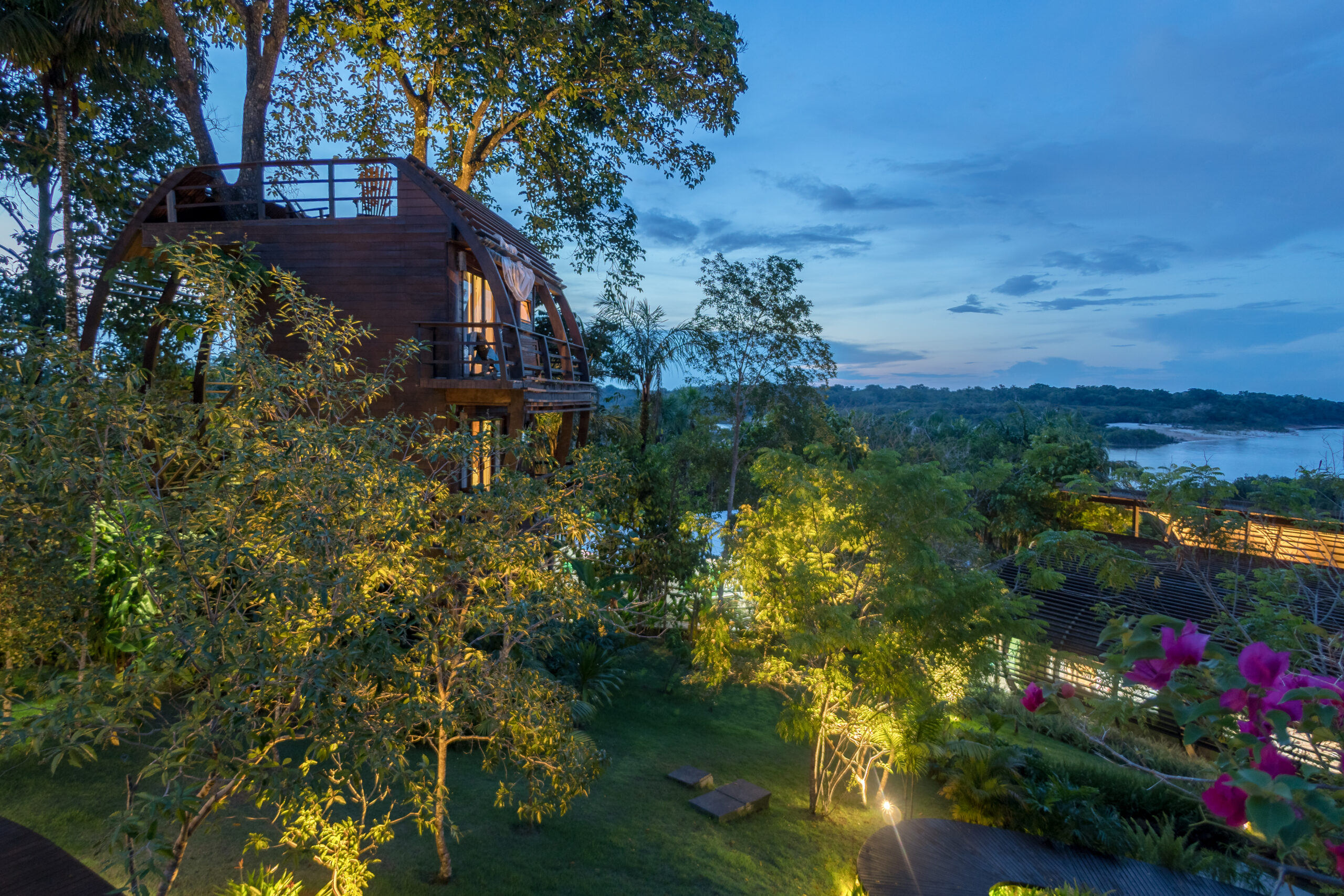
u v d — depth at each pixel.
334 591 5.42
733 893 9.07
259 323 13.55
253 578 4.96
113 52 17.23
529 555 7.05
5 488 6.20
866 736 11.73
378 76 22.55
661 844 9.95
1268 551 9.46
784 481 11.80
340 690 5.44
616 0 19.61
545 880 8.55
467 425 7.99
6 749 5.17
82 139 20.05
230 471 5.67
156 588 5.09
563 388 16.33
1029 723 14.83
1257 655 2.24
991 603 10.73
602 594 15.70
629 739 13.75
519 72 19.98
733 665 13.47
